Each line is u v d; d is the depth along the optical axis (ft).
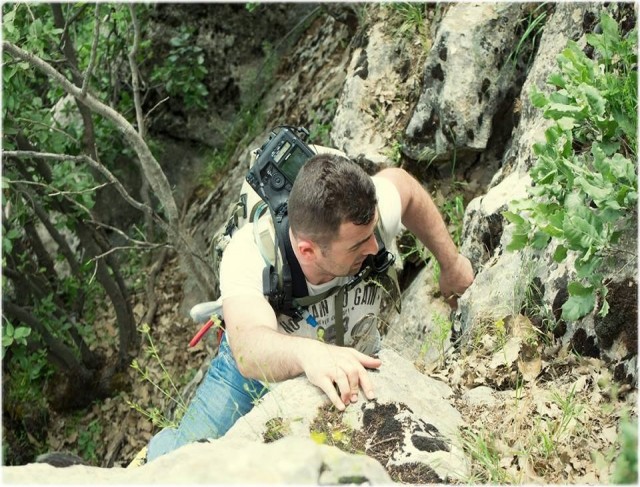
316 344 9.60
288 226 10.53
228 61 27.66
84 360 26.55
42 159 22.85
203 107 27.99
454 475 8.72
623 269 10.34
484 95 15.99
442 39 16.28
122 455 24.67
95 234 26.21
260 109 27.04
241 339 9.96
